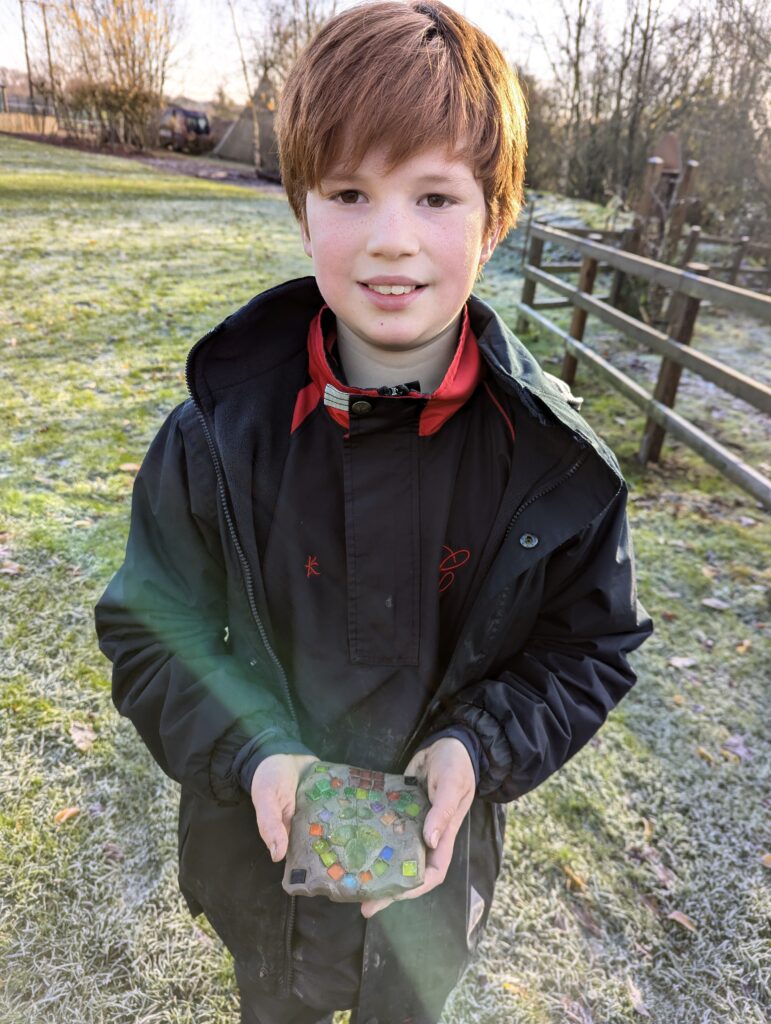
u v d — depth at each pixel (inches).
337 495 34.9
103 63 762.8
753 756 92.3
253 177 693.3
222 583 39.2
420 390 34.0
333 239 29.0
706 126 503.5
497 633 36.3
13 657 97.3
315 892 31.8
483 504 35.0
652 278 171.6
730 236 440.8
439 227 28.7
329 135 27.4
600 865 77.0
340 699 37.1
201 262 314.5
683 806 84.7
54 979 63.7
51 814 77.4
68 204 405.4
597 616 38.2
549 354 248.1
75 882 71.2
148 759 84.4
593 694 37.5
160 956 65.7
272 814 32.9
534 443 34.4
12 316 224.4
